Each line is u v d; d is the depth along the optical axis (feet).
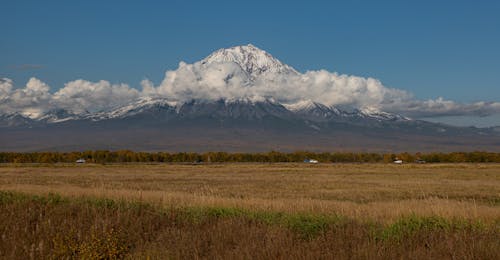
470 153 535.60
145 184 171.83
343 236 45.14
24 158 491.72
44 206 62.23
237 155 549.95
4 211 57.57
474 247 40.09
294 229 49.52
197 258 39.40
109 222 50.70
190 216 57.41
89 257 40.14
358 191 141.79
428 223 51.49
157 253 41.14
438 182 187.32
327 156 562.66
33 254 40.29
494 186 163.02
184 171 285.02
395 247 41.63
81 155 519.19
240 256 38.81
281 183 181.47
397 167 349.82
